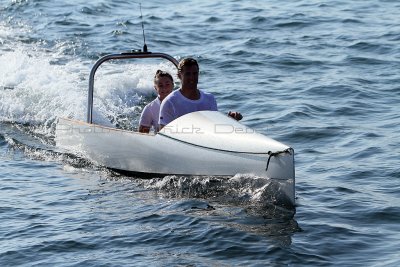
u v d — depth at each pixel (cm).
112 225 1591
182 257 1432
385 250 1451
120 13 3984
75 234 1548
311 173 1902
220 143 1773
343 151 2072
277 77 2892
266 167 1681
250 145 1725
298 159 2023
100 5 4119
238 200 1709
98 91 2628
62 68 2947
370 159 1989
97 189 1828
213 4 4206
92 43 3381
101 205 1714
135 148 1930
